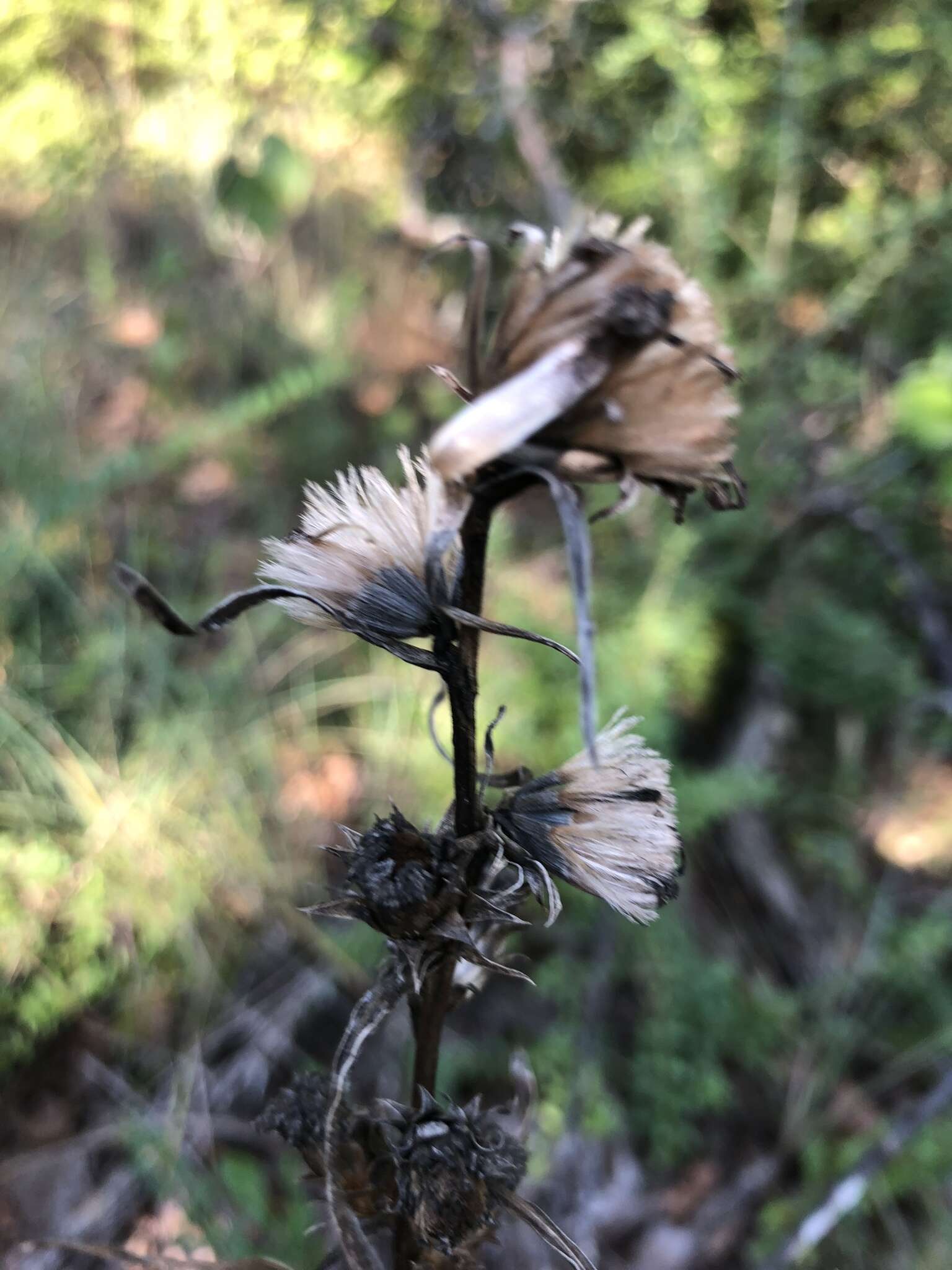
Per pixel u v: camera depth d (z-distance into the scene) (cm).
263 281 49
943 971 34
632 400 10
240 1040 29
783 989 33
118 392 44
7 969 26
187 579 38
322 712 36
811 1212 26
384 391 46
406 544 11
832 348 46
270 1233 24
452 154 52
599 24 48
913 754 40
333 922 31
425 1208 12
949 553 43
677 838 12
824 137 46
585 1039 29
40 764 31
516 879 12
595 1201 27
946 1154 27
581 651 10
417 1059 13
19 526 35
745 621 40
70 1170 26
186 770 32
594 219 10
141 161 52
